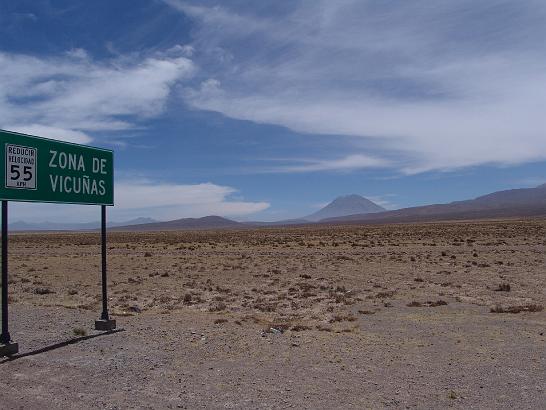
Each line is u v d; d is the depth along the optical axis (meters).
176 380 9.73
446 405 8.41
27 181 11.91
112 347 12.28
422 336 13.79
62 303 21.33
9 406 8.35
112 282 29.64
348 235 93.19
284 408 8.26
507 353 11.87
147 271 36.28
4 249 11.67
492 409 8.23
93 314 17.44
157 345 12.52
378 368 10.62
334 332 14.31
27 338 13.23
